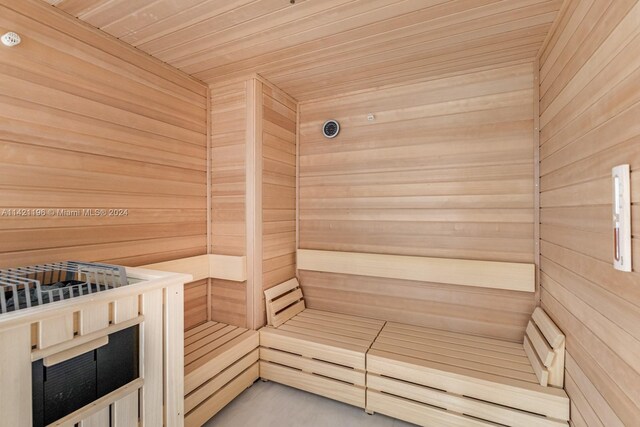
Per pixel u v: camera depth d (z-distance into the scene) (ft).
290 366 6.29
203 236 7.13
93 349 3.05
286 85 7.39
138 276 4.17
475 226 6.55
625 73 2.87
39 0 4.29
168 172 6.28
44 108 4.35
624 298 2.89
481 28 5.07
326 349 5.96
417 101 7.09
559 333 4.59
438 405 5.04
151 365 3.65
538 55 5.90
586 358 3.76
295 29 5.10
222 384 5.59
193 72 6.67
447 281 6.56
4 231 3.96
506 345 5.98
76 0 4.31
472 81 6.59
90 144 4.92
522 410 4.55
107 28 5.03
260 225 6.93
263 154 7.04
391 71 6.64
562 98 4.63
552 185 5.17
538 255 5.95
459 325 6.66
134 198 5.60
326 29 5.11
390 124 7.36
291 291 7.91
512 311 6.22
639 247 2.64
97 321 3.07
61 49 4.55
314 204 8.20
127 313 3.38
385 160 7.41
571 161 4.27
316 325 6.98
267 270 7.18
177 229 6.47
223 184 7.13
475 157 6.56
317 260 7.89
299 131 8.29
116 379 3.30
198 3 4.42
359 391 5.62
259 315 6.87
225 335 6.40
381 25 4.99
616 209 2.90
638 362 2.64
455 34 5.24
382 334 6.50
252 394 6.15
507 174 6.29
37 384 2.66
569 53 4.32
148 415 3.61
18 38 3.99
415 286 7.07
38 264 4.27
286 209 7.93
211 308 7.29
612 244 3.13
